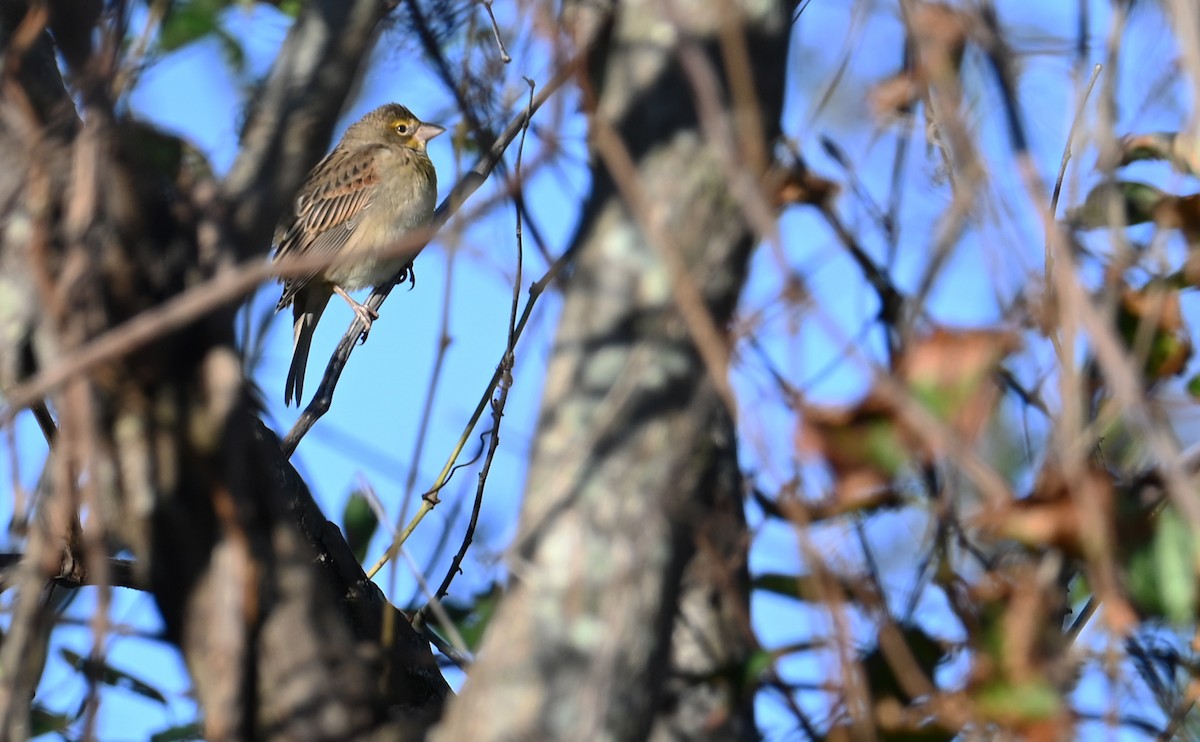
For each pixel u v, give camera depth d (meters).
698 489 4.89
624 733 4.56
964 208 4.38
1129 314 5.16
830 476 4.58
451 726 4.75
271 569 5.25
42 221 4.66
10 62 4.74
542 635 4.59
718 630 5.73
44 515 5.13
